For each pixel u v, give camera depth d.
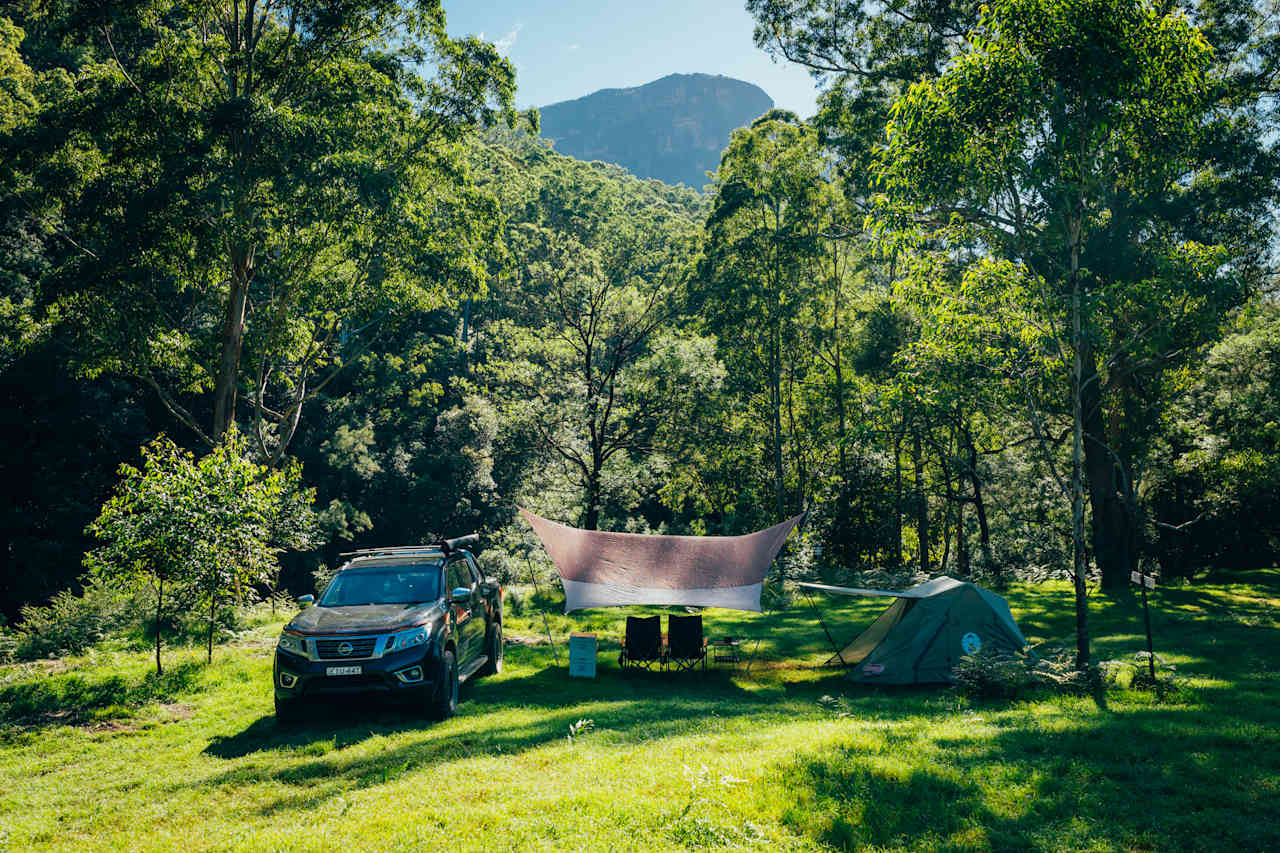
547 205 45.69
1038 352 12.47
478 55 25.27
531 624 19.45
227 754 8.39
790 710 10.48
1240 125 20.16
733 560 14.67
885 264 32.06
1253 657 13.30
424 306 26.50
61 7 21.75
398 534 47.62
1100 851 5.16
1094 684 10.88
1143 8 10.47
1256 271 20.59
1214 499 27.61
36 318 21.39
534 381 30.56
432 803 6.15
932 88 11.58
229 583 12.14
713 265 34.16
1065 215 11.67
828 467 34.41
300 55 23.05
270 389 41.09
